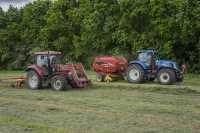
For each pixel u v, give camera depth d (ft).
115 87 76.38
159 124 43.98
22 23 148.15
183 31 105.70
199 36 108.27
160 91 71.05
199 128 42.14
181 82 85.20
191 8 105.19
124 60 87.76
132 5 119.44
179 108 53.67
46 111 52.06
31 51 137.69
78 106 55.72
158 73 80.69
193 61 111.24
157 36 113.91
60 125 43.86
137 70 82.23
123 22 119.96
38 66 76.13
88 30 128.16
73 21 137.18
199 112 50.75
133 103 57.93
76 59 132.57
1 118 47.37
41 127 42.55
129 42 118.11
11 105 56.85
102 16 126.41
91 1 131.95
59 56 76.95
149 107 54.44
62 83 72.49
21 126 43.21
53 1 143.54
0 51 145.79
